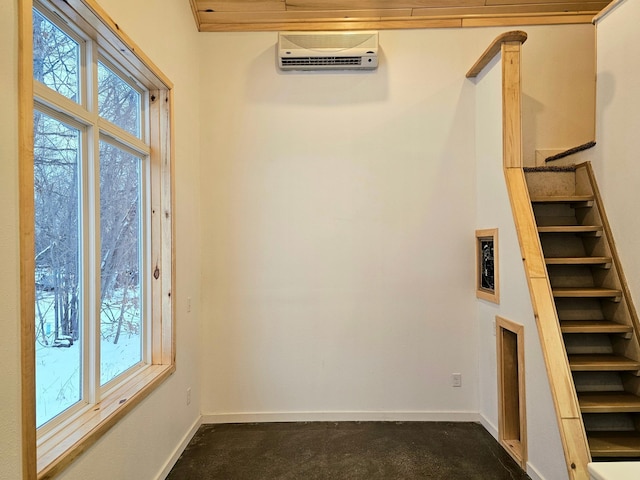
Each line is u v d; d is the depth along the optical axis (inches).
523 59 130.1
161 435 92.1
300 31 125.0
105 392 77.5
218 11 124.3
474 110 126.6
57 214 64.1
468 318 125.9
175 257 102.2
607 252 103.7
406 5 124.4
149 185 99.3
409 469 97.5
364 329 126.3
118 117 86.6
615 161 101.6
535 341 90.4
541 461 88.6
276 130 127.8
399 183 127.3
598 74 107.3
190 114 117.9
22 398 48.0
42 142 60.8
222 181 127.2
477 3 125.1
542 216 117.9
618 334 100.7
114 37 71.5
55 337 63.3
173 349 99.3
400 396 125.5
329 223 127.3
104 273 79.1
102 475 66.3
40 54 60.7
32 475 48.8
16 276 47.8
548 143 131.0
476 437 113.6
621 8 98.3
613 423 94.4
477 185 125.2
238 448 108.2
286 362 126.1
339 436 114.7
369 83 127.9
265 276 127.0
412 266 126.6
